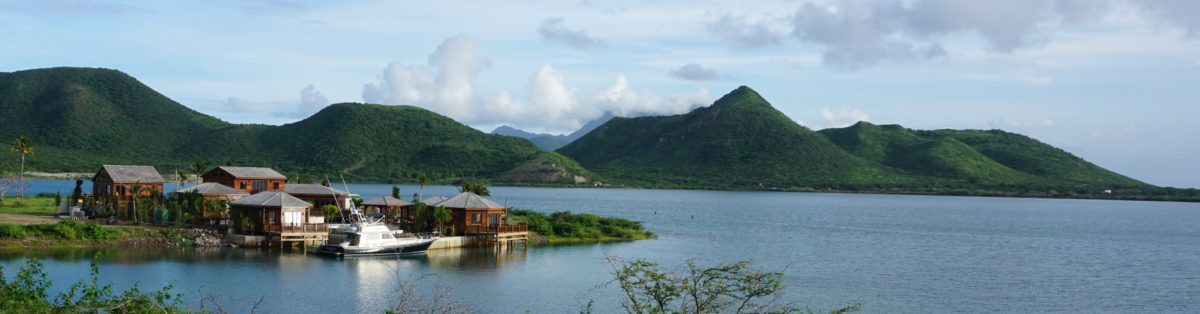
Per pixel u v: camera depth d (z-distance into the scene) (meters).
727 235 126.56
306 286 61.56
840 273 80.31
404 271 71.00
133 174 102.69
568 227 108.12
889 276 79.00
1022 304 65.12
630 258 85.19
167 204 91.19
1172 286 76.81
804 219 181.62
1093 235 150.00
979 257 100.69
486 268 74.94
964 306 63.50
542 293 62.84
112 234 78.31
